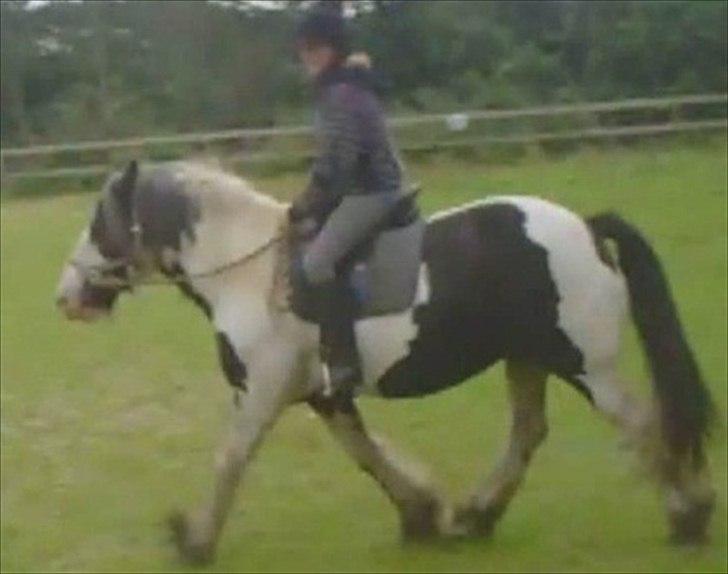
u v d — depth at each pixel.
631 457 8.83
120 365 13.05
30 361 13.34
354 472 9.61
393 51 35.47
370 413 10.91
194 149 27.69
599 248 7.54
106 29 39.31
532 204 7.63
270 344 7.66
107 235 8.08
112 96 38.03
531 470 9.30
